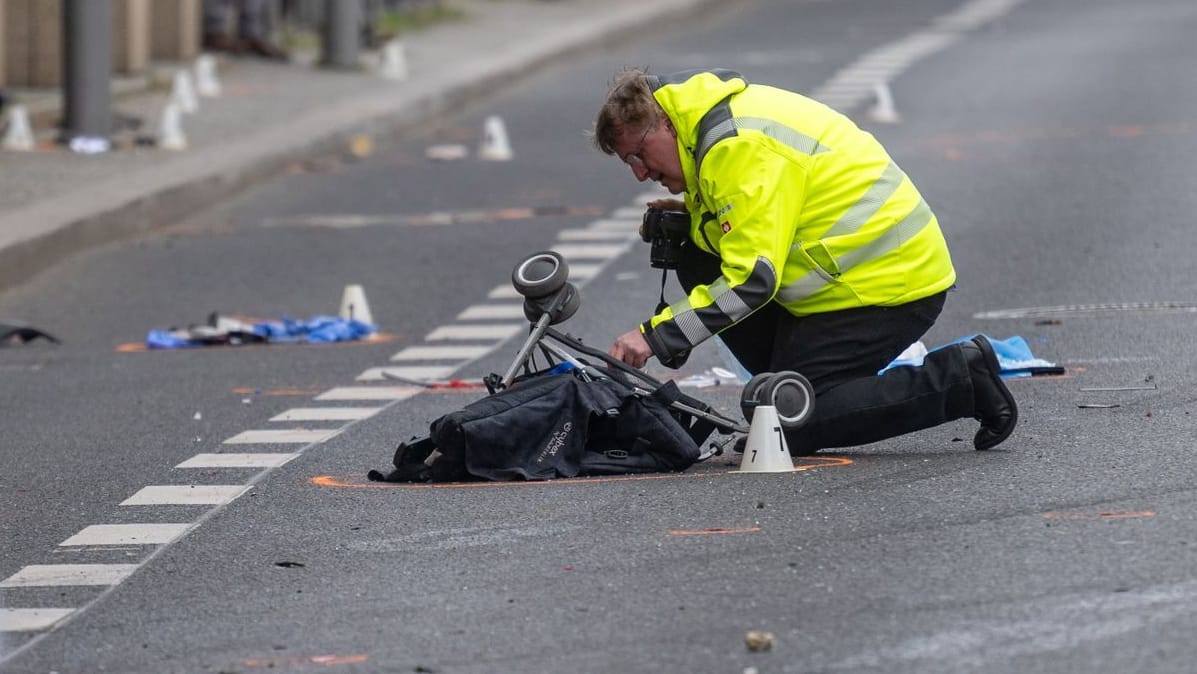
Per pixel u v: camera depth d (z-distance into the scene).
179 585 23.03
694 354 37.28
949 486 25.20
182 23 87.31
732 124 26.33
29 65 76.56
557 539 23.77
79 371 39.53
